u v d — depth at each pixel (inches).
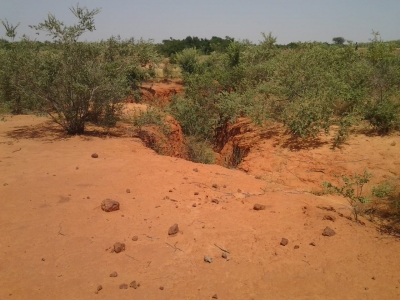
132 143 398.0
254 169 326.6
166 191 247.1
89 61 415.8
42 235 184.4
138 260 163.8
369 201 216.7
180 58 1173.1
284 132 388.8
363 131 350.3
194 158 459.2
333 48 529.7
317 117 346.9
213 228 194.7
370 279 152.0
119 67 460.1
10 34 404.8
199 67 1012.5
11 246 173.8
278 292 143.3
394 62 420.8
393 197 236.1
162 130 488.4
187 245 177.2
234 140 433.1
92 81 403.5
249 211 217.8
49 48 410.0
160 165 307.6
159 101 848.9
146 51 626.5
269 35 703.7
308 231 191.6
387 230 200.8
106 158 325.4
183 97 727.1
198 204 227.6
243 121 477.4
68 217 204.5
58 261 161.9
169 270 156.6
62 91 409.1
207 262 163.0
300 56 455.5
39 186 250.7
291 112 393.7
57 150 351.3
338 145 327.9
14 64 391.2
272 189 263.7
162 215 209.6
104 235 185.6
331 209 226.4
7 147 360.2
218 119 563.2
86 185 254.5
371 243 181.6
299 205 227.1
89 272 154.0
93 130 456.4
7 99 466.9
